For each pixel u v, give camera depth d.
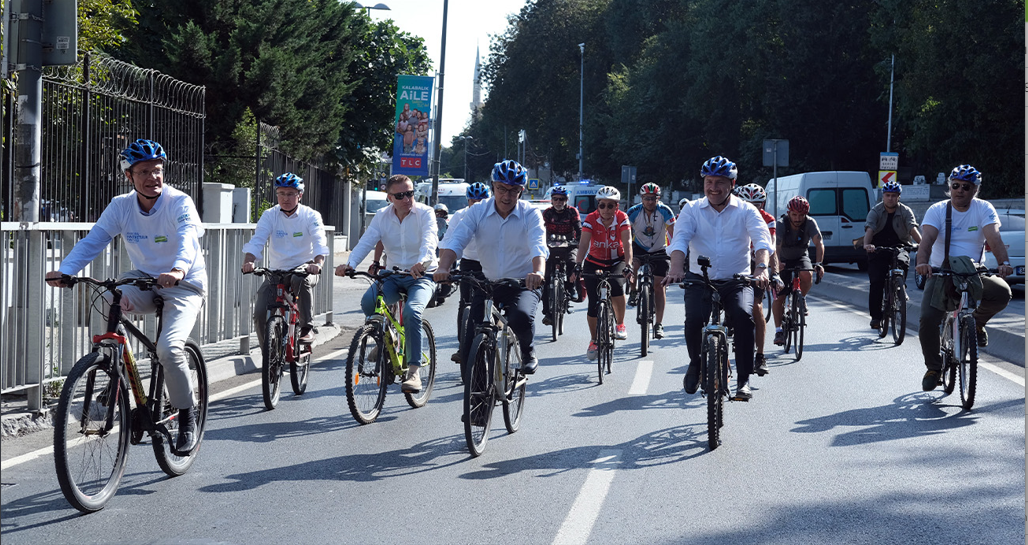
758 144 50.00
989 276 8.37
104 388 5.46
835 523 5.11
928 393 8.86
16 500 5.51
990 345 11.64
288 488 5.79
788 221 11.27
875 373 10.02
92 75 12.04
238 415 7.94
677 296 19.69
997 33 34.66
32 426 7.21
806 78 47.97
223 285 10.24
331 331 13.18
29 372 7.32
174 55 21.12
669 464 6.34
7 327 7.11
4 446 6.74
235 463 6.37
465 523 5.12
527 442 6.98
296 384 8.81
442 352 11.80
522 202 7.34
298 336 8.81
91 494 5.34
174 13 22.48
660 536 4.91
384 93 31.06
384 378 7.88
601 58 72.00
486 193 12.01
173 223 6.07
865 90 48.69
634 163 58.94
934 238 8.48
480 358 6.62
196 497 5.59
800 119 48.38
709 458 6.49
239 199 19.84
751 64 50.59
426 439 7.07
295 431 7.34
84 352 8.12
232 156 21.28
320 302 13.34
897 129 49.91
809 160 50.19
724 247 7.62
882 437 7.09
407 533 4.96
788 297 11.34
